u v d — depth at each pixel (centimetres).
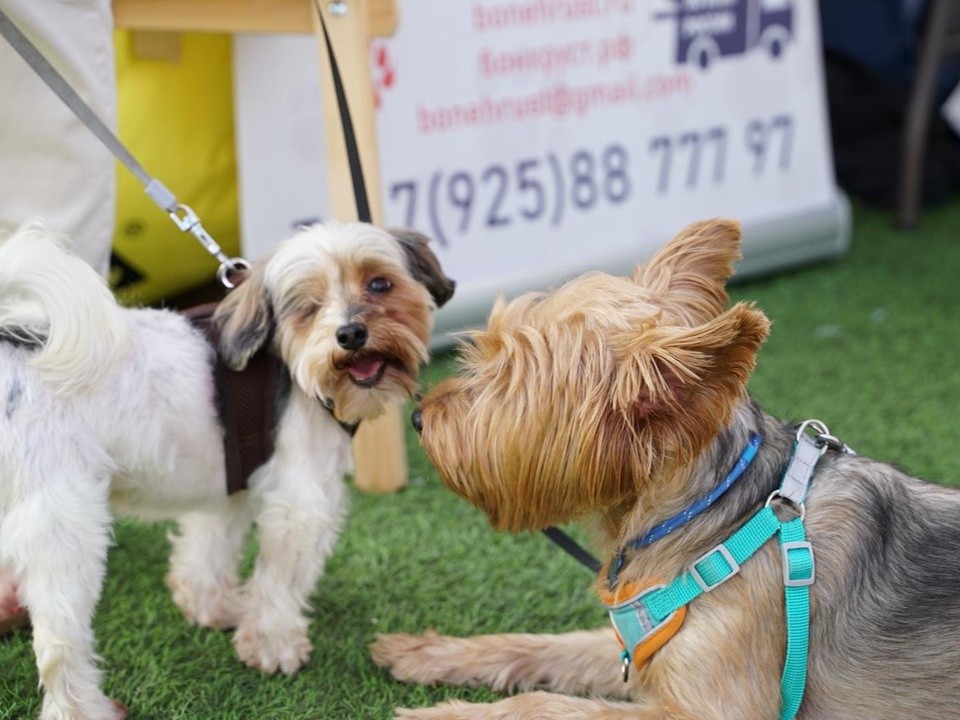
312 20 313
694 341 182
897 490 223
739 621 207
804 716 212
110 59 284
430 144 436
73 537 214
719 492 215
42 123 269
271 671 257
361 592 296
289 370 249
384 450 344
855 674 208
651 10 495
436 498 346
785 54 543
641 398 193
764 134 539
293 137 411
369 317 244
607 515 228
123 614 280
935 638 205
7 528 213
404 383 256
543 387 204
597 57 482
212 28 311
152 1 304
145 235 414
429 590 298
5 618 263
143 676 255
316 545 252
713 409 188
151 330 240
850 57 664
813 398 418
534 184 468
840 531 213
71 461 215
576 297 215
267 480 249
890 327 487
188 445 237
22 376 212
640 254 494
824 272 559
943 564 211
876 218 652
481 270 454
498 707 228
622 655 229
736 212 532
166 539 319
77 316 210
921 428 393
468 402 217
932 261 572
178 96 411
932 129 666
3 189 272
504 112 456
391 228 274
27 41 251
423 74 432
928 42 601
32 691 247
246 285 248
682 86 511
